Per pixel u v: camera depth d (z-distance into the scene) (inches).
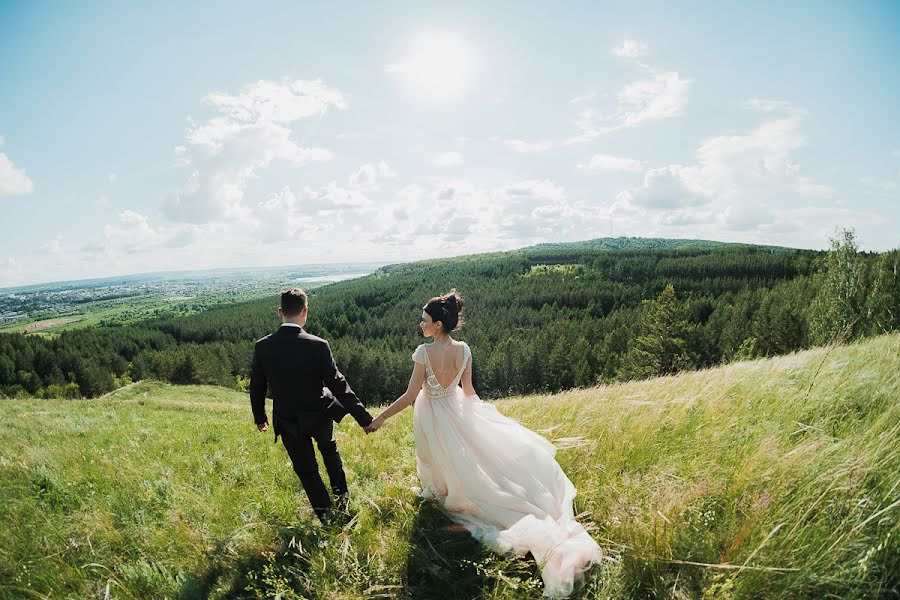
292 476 214.5
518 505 144.6
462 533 146.6
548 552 121.5
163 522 163.3
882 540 97.9
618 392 315.0
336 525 149.0
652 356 2149.4
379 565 131.8
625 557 119.1
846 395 178.5
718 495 133.0
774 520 113.3
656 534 117.6
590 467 173.0
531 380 3046.3
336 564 130.6
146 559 142.9
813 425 157.5
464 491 153.0
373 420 164.7
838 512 110.6
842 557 99.2
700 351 2148.1
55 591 124.0
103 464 221.5
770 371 242.4
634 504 137.7
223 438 308.7
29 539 144.5
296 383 157.2
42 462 216.4
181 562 141.3
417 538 143.4
